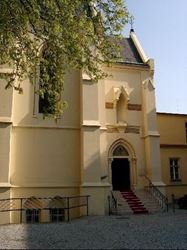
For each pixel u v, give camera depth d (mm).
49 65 19531
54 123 25500
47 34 17469
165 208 25406
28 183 23953
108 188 25297
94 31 18234
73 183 25031
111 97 28812
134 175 28047
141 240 12250
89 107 25719
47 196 24188
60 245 11406
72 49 17281
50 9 16891
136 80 29922
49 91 19672
